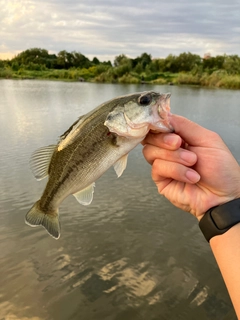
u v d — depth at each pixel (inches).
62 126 69.2
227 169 9.7
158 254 26.4
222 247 8.5
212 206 9.9
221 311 21.1
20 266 24.7
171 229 29.7
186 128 10.1
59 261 25.5
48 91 155.0
